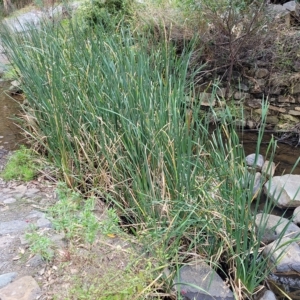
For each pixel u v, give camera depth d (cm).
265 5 386
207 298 181
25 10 562
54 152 279
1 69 512
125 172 234
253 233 188
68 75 273
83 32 344
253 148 361
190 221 191
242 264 182
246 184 188
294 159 339
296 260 202
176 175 207
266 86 390
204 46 397
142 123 229
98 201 245
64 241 202
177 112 224
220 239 199
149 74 272
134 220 229
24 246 199
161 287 180
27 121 338
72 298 165
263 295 188
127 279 171
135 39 349
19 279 176
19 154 294
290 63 381
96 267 184
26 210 233
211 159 225
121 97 243
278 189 271
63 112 268
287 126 385
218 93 404
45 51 314
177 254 189
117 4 456
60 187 250
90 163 259
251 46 385
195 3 408
